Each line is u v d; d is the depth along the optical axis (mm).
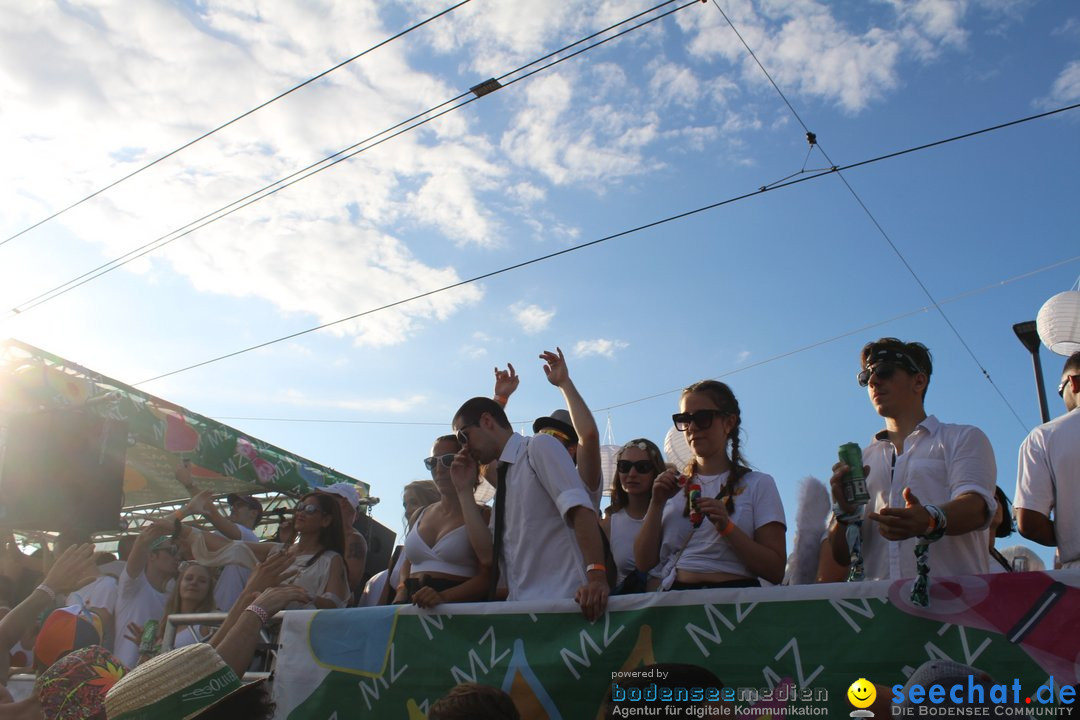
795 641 2732
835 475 3102
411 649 3473
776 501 3463
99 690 2545
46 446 5941
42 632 4445
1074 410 3359
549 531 3471
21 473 5922
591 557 3225
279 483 9344
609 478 6191
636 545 3615
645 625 3008
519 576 3488
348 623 3682
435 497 5000
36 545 8273
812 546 3725
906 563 3076
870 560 3215
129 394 8164
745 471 3576
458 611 3418
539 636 3207
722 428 3707
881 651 2602
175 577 5273
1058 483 3270
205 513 5516
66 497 5875
